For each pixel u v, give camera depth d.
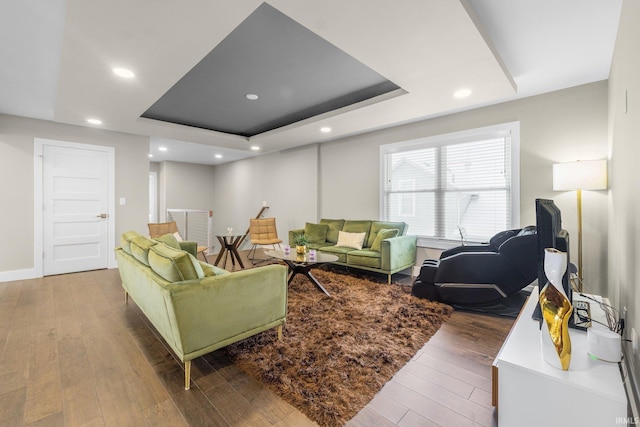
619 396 1.04
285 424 1.43
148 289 2.02
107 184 4.63
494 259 2.82
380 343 2.20
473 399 1.61
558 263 1.29
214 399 1.61
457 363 1.97
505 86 2.71
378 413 1.50
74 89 2.74
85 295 3.34
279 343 2.20
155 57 2.15
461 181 3.96
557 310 1.22
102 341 2.25
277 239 5.61
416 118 4.10
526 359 1.27
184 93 3.40
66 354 2.06
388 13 1.67
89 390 1.67
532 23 2.04
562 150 3.18
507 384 1.25
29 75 2.77
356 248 4.46
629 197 1.70
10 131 3.90
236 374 1.84
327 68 2.80
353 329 2.44
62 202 4.28
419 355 2.06
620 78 1.98
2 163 3.87
